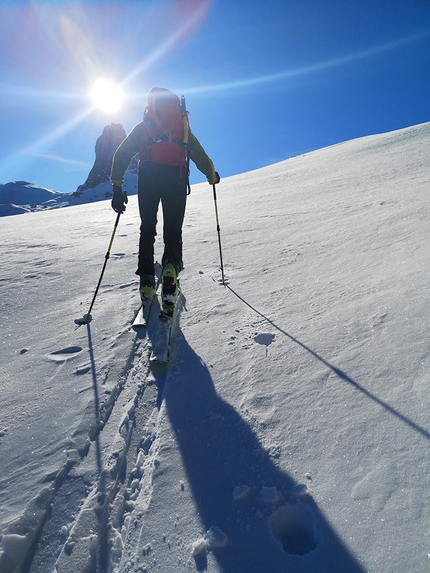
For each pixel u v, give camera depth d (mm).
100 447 1509
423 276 2186
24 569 1132
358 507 1104
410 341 1684
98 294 3008
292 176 10609
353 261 2820
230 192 9758
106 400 1756
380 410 1393
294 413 1499
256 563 1044
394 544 993
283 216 5070
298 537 1146
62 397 1804
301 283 2672
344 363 1688
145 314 2576
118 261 3773
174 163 2496
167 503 1261
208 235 4543
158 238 4668
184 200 2555
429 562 935
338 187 6875
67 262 3875
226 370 1862
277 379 1711
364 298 2188
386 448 1249
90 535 1187
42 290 3164
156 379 1895
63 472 1402
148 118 2533
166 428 1574
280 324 2166
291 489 1210
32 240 5273
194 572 1052
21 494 1324
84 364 2055
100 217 8203
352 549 1011
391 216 3670
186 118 2570
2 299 3016
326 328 1999
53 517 1255
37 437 1577
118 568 1106
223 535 1122
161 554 1116
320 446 1328
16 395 1856
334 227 3902
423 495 1083
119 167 2646
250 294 2660
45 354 2199
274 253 3455
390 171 7285
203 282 3023
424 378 1462
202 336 2207
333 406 1477
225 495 1251
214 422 1553
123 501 1306
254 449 1388
